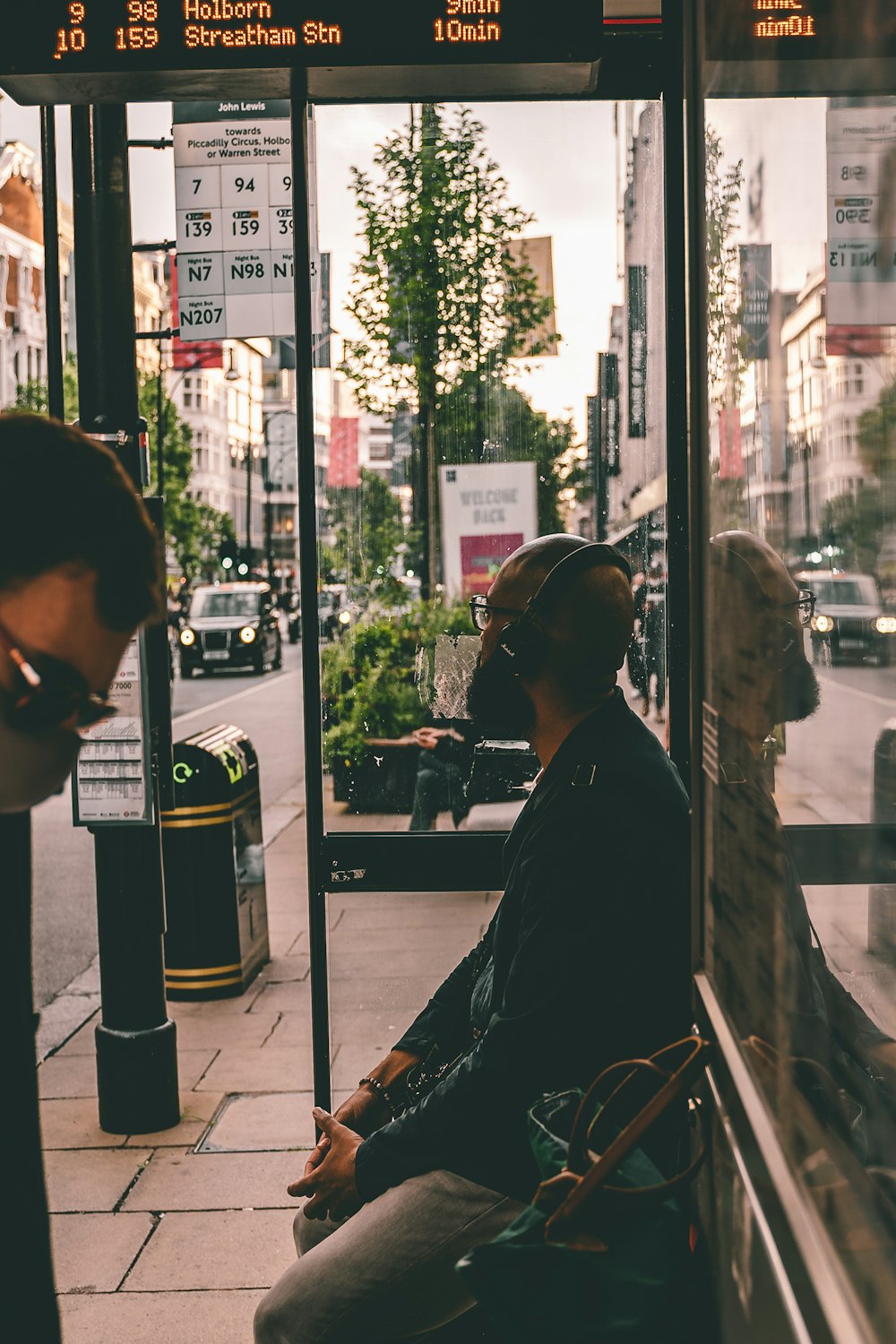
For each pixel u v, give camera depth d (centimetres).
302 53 276
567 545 209
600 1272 148
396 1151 192
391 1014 358
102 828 457
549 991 184
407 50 276
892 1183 96
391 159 402
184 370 1739
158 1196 413
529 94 329
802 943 121
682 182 259
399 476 433
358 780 410
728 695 152
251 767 660
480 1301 152
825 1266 103
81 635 121
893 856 100
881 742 99
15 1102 128
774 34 125
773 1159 121
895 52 94
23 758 123
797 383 118
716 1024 154
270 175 515
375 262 413
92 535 119
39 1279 130
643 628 369
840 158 106
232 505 9775
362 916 357
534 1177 184
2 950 127
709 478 168
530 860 192
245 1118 475
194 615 3425
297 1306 202
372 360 422
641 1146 178
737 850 148
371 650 421
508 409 424
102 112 438
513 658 204
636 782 192
